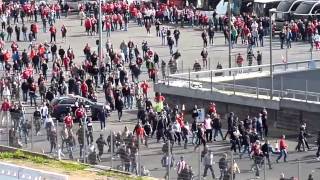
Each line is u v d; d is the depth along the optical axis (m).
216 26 135.12
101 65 103.69
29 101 96.50
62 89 95.69
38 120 76.38
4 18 137.50
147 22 133.62
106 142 73.44
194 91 93.94
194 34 133.25
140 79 107.12
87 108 89.19
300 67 102.44
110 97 93.44
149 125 80.25
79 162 73.94
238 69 98.81
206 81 94.75
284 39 123.94
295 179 67.44
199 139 79.44
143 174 70.62
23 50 116.69
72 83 96.12
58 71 100.38
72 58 110.62
